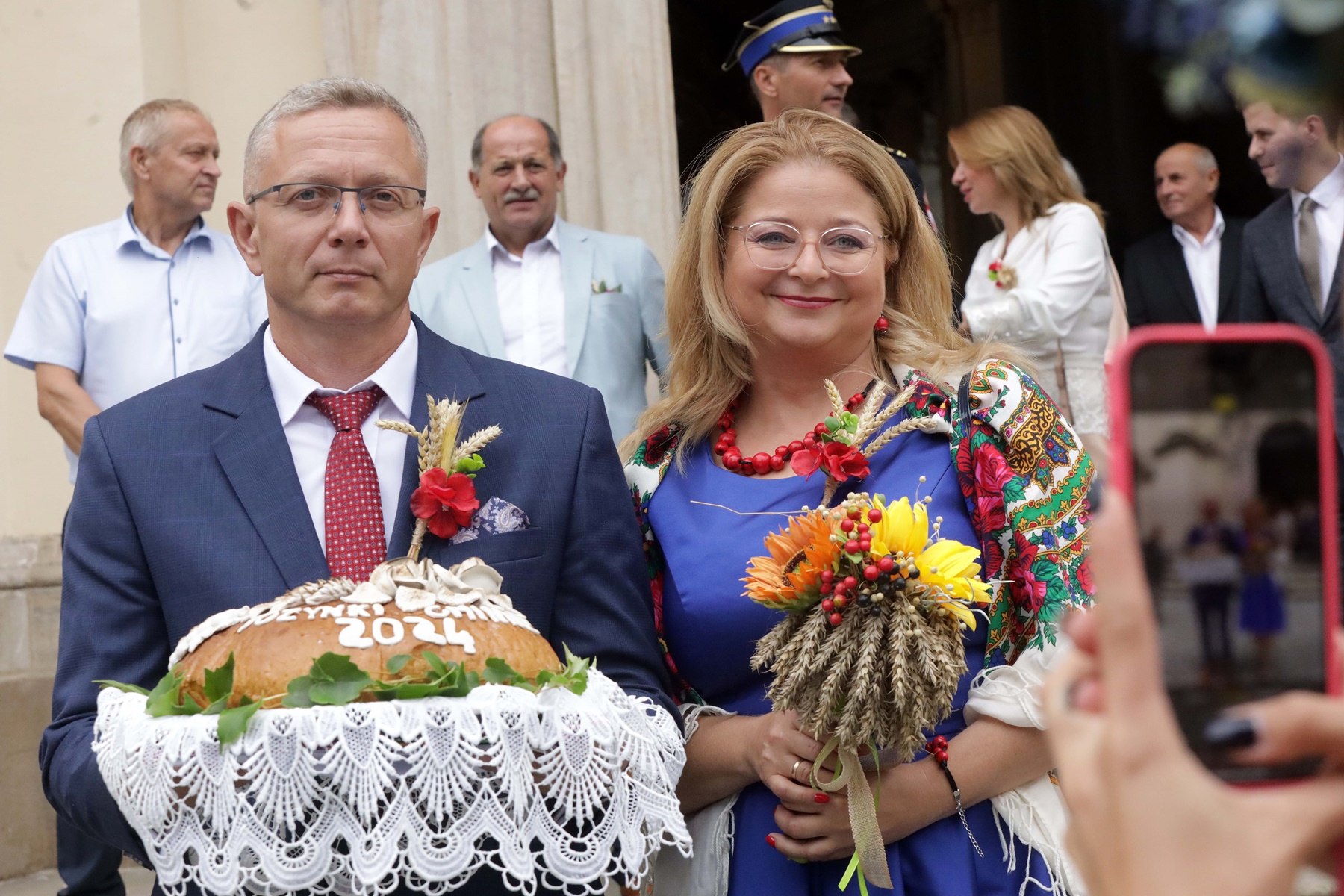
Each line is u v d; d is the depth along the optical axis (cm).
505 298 464
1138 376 70
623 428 449
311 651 169
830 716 191
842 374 235
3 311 566
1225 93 52
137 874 465
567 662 202
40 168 566
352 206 210
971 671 213
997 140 471
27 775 459
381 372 221
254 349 226
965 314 448
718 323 234
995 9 1132
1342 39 49
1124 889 53
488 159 462
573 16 553
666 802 181
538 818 166
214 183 462
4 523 556
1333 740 53
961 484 218
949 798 202
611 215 552
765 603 196
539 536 215
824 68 470
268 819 159
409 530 210
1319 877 98
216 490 212
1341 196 446
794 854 204
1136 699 53
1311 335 69
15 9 570
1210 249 643
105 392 453
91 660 207
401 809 157
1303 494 68
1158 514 69
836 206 228
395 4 551
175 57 572
